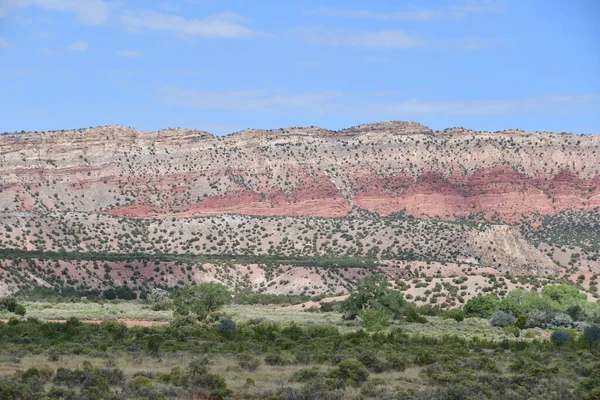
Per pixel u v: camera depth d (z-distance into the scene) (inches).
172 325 3818.9
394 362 2469.2
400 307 4554.6
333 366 2447.1
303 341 3110.2
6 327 3225.9
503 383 2166.6
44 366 2268.7
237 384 2107.5
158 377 2127.2
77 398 1818.4
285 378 2213.3
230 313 4731.8
